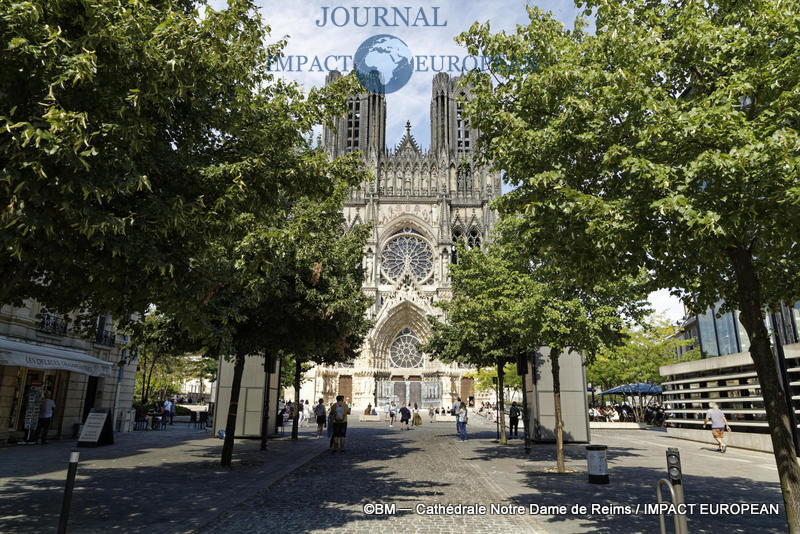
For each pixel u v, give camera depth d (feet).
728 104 23.61
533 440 86.38
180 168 29.09
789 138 21.27
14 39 19.06
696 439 93.71
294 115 39.81
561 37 33.83
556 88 30.76
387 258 262.06
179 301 28.32
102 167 22.43
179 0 35.01
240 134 33.12
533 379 87.66
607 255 28.50
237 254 42.14
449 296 245.86
